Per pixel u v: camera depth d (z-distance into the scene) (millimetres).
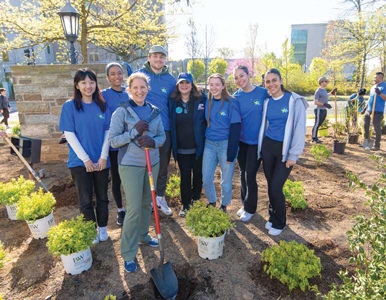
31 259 3057
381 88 7316
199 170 3990
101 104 3131
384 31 17875
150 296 2557
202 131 3654
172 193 4449
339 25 19594
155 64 3666
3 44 11430
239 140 3684
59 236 2725
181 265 2916
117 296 2535
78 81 2877
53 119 6406
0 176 5770
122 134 2662
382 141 8641
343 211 4109
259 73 24703
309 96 29312
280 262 2672
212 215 3010
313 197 4574
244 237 3455
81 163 3020
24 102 6254
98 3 11320
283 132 3225
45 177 5570
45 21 11211
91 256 2916
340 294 1991
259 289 2611
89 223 2920
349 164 6391
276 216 3480
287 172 3297
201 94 3678
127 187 2709
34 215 3287
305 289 2596
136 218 2764
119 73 3484
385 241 1884
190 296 2568
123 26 11641
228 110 3445
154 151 2857
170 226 3717
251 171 3619
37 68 6125
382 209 1893
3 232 3662
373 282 1896
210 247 2934
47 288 2643
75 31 6922
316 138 8555
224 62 35844
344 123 8891
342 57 23328
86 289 2617
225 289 2607
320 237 3451
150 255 3080
